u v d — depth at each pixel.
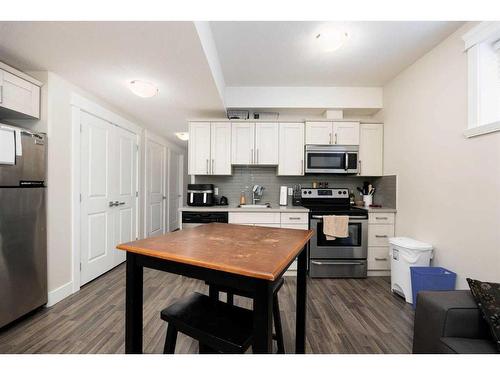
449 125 2.09
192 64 1.99
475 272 1.82
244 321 1.06
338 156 3.14
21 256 1.82
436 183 2.23
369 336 1.70
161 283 2.65
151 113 3.33
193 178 3.50
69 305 2.11
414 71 2.57
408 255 2.25
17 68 2.03
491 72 1.81
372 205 3.15
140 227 3.83
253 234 1.43
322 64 2.64
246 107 3.27
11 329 1.74
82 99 2.48
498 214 1.66
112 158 3.05
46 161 2.06
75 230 2.39
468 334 1.07
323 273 2.85
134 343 1.16
